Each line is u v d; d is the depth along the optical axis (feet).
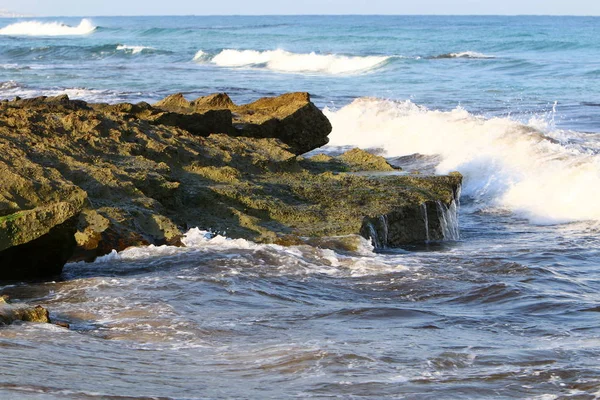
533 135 68.08
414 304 31.14
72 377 19.45
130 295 30.27
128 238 36.50
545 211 52.31
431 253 40.63
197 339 25.12
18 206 34.81
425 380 21.18
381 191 44.86
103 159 42.19
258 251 36.70
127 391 18.63
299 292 32.01
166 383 19.80
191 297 30.30
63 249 32.63
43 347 22.62
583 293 33.45
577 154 60.54
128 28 417.69
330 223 40.83
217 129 54.03
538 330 27.53
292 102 59.77
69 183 36.96
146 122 49.55
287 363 22.38
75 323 26.86
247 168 47.16
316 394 19.71
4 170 36.09
